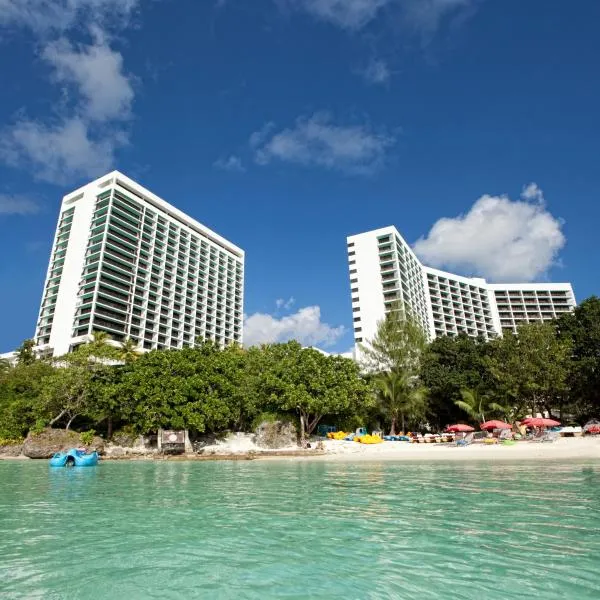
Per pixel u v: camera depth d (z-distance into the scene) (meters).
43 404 38.84
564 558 6.46
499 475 16.44
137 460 32.31
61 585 5.93
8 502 12.74
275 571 6.28
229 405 37.47
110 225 99.12
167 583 5.93
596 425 32.12
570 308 134.25
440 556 6.71
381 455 29.38
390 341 48.91
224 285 135.25
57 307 95.31
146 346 101.38
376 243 103.12
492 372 41.31
